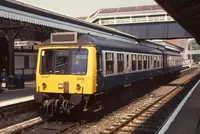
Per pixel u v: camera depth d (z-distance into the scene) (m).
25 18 15.26
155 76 24.36
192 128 9.47
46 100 12.16
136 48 17.97
